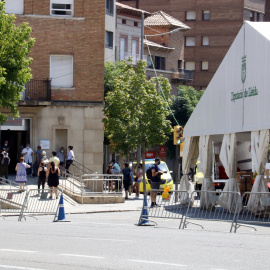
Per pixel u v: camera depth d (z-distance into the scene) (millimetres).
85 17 54500
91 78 54500
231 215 32906
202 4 126875
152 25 109562
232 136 35375
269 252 16984
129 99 54062
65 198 43688
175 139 45031
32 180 49406
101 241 19531
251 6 128500
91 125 54375
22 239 20203
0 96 40250
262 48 32156
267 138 31766
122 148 58406
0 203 35750
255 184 32469
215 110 37406
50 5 54250
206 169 38250
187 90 99688
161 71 106875
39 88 53688
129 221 30812
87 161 54250
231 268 13992
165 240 19984
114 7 86562
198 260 15211
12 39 40406
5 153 47656
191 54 127375
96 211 38375
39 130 53750
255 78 32781
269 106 31406
